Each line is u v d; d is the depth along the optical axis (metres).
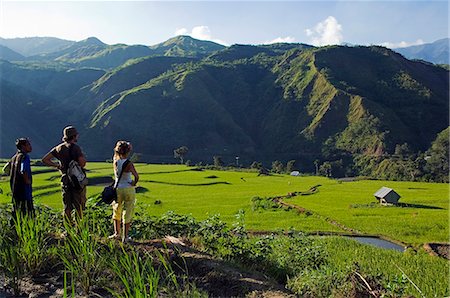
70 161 9.08
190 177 83.31
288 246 12.60
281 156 166.62
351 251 21.11
